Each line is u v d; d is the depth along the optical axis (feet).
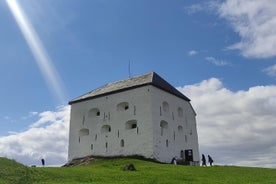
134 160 153.79
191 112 205.87
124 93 181.68
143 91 174.19
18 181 80.59
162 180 91.30
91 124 190.90
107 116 185.06
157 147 164.86
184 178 96.89
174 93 190.60
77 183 81.10
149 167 126.11
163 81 193.77
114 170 112.27
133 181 87.92
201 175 105.40
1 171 85.46
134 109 174.91
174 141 179.22
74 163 184.24
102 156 179.42
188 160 177.47
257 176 106.11
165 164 147.64
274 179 98.63
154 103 171.42
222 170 120.67
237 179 97.55
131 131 172.45
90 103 195.62
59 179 86.43
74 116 200.95
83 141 191.62
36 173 89.86
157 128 168.55
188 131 195.62
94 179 89.35
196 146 199.72
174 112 187.21
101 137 183.83
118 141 175.94
